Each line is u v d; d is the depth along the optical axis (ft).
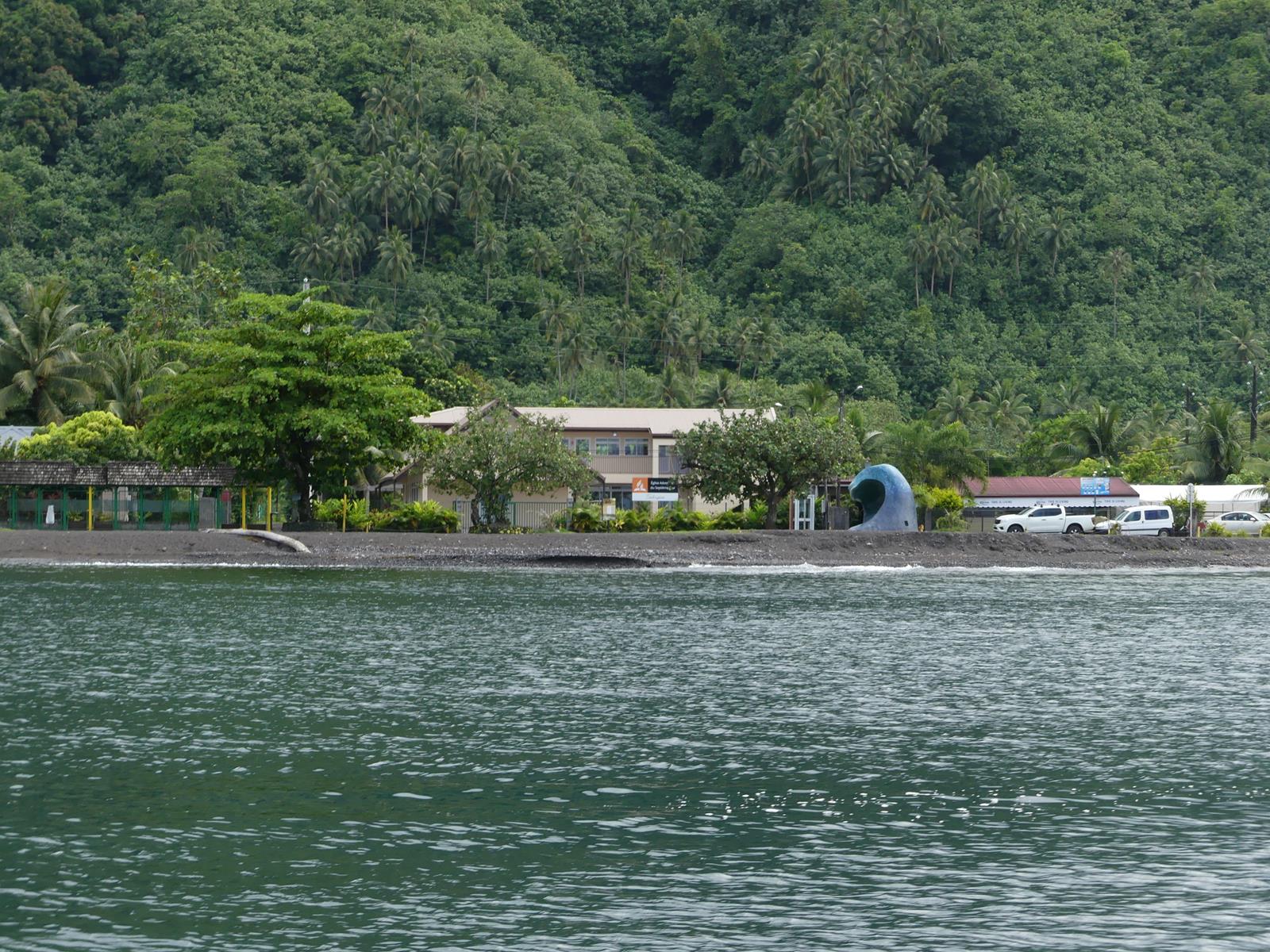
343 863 103.24
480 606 289.74
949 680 194.49
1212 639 248.93
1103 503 581.53
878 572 423.23
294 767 133.39
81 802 119.55
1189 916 92.73
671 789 125.80
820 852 106.73
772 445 470.80
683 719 160.66
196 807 118.21
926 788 127.24
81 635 234.79
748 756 140.05
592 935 89.10
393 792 124.06
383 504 527.40
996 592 351.67
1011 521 543.80
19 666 197.98
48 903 94.53
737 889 97.96
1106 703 175.73
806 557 445.78
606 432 546.67
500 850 106.42
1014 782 129.59
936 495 542.57
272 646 223.30
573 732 151.64
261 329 436.76
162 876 100.07
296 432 433.48
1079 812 118.83
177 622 255.91
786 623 266.16
